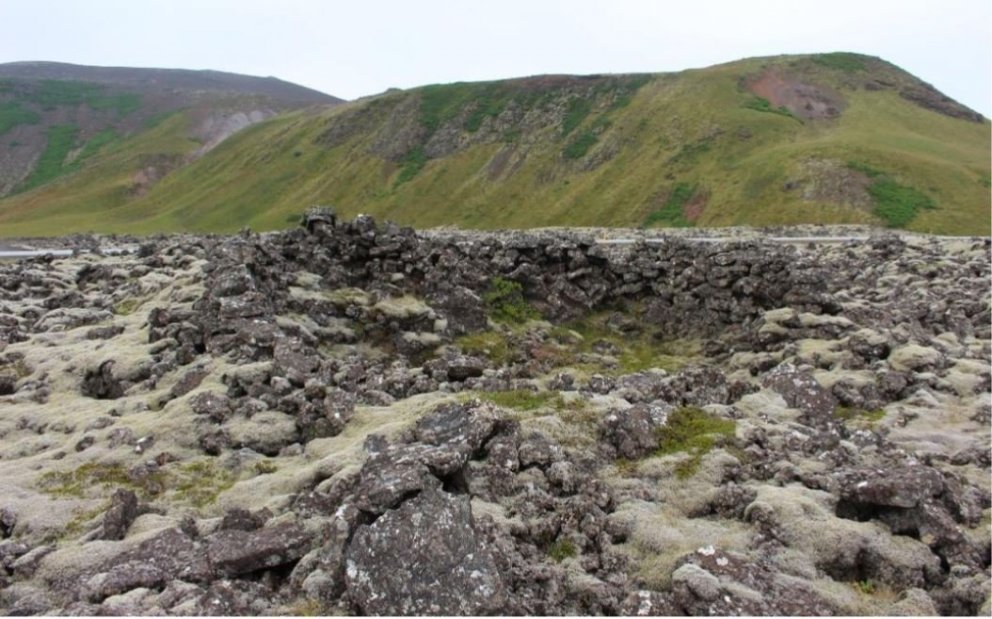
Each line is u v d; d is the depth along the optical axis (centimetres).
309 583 1198
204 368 2250
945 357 2648
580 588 1259
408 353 2931
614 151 19725
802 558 1344
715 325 3469
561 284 3694
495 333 3278
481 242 3819
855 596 1262
